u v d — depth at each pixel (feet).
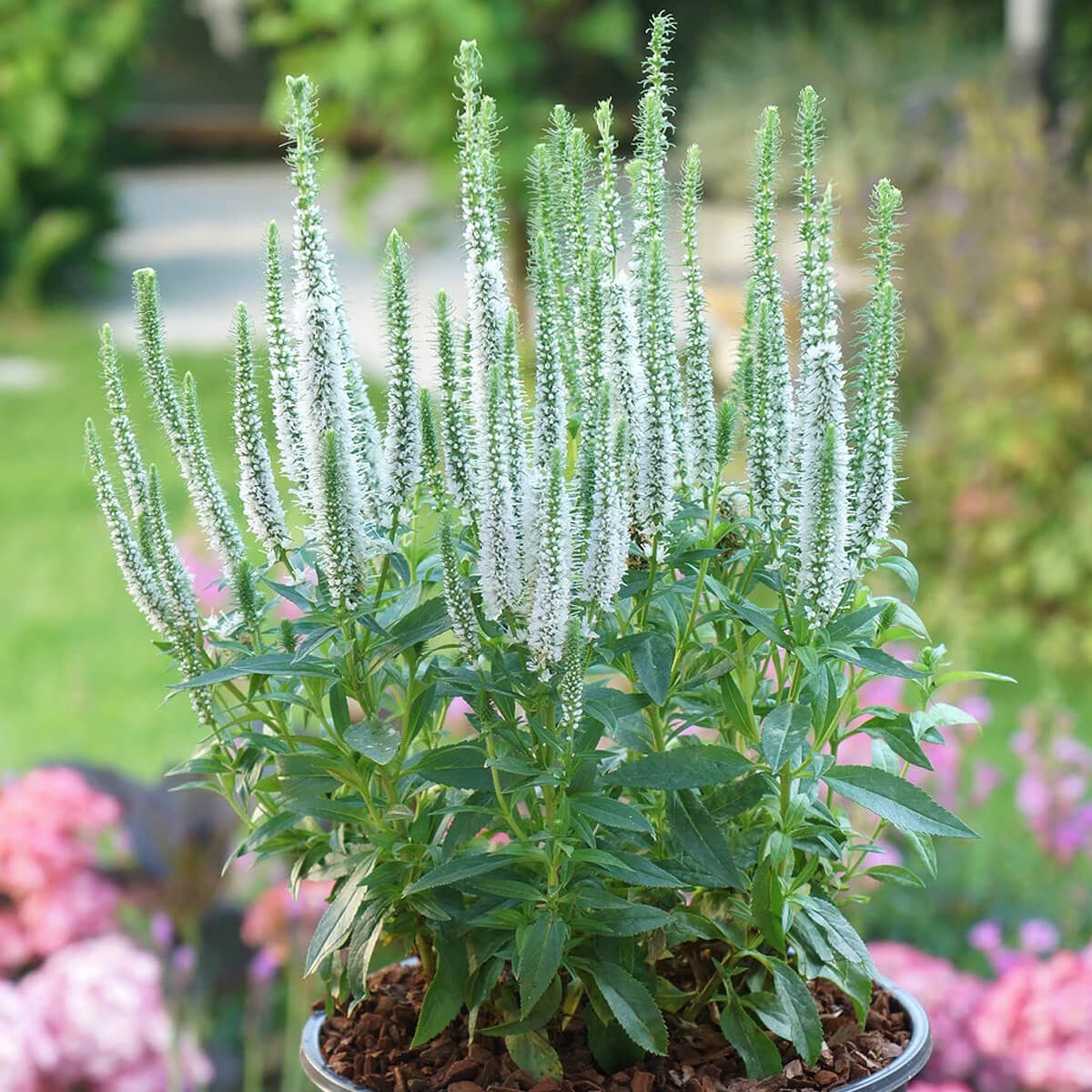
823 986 3.55
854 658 3.12
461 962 3.27
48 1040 4.25
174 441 3.23
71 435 14.82
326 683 3.26
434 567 3.33
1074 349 8.85
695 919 3.32
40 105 20.66
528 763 3.13
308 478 3.12
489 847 3.54
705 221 15.52
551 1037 3.39
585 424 3.07
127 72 21.65
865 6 18.69
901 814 3.14
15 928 4.78
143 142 35.45
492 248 3.07
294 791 3.31
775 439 3.18
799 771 3.20
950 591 9.01
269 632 3.34
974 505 8.89
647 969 3.35
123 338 19.36
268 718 3.31
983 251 9.28
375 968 4.16
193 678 3.13
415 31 10.25
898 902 5.44
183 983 4.90
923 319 9.58
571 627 2.97
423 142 10.67
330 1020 3.53
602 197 3.18
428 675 3.26
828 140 14.37
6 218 20.98
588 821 3.19
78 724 8.25
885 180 3.15
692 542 3.28
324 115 11.14
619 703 3.17
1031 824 5.58
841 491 3.05
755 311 3.20
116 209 22.34
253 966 4.91
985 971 5.33
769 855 3.22
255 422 3.15
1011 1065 4.68
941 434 9.17
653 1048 3.16
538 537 3.02
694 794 3.23
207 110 36.42
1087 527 8.57
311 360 3.08
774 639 3.13
